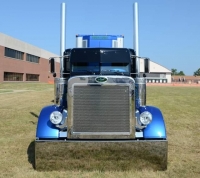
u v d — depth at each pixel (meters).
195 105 16.69
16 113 12.55
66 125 4.83
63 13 6.50
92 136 4.68
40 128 4.83
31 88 35.88
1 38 47.38
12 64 52.22
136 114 4.99
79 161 4.70
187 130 8.85
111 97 4.66
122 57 5.85
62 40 6.48
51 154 4.69
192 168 5.13
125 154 4.68
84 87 4.66
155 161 4.72
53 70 6.32
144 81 5.54
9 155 5.98
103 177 4.53
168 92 30.92
